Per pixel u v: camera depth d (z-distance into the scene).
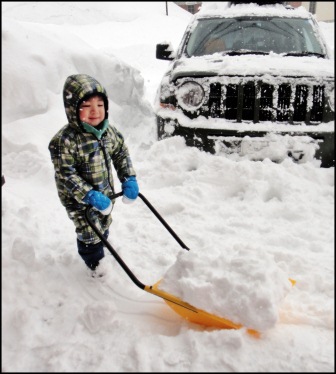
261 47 4.60
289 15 5.03
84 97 2.15
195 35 4.91
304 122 3.84
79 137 2.27
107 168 2.47
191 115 4.02
